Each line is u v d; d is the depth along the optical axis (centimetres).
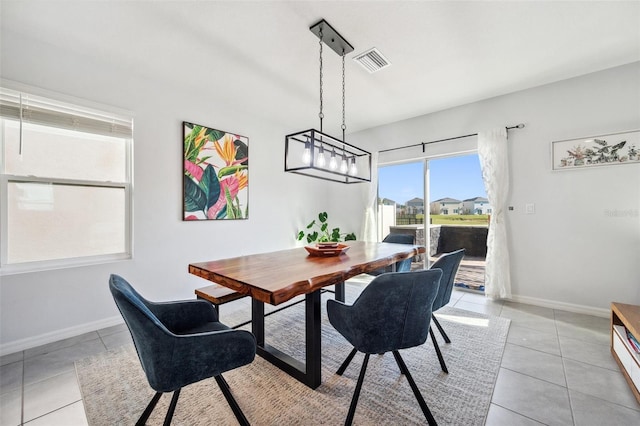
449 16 191
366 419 135
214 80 285
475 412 140
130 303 99
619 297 258
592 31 207
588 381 165
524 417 137
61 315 226
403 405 145
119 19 193
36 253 222
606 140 263
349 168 268
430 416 129
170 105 294
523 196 307
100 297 246
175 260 297
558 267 288
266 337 226
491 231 319
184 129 302
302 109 366
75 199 241
